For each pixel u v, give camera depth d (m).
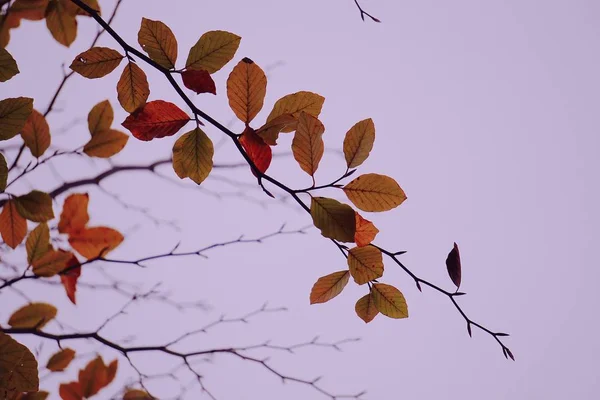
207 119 1.97
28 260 2.31
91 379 2.48
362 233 2.00
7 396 2.04
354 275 2.00
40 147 2.26
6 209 2.15
